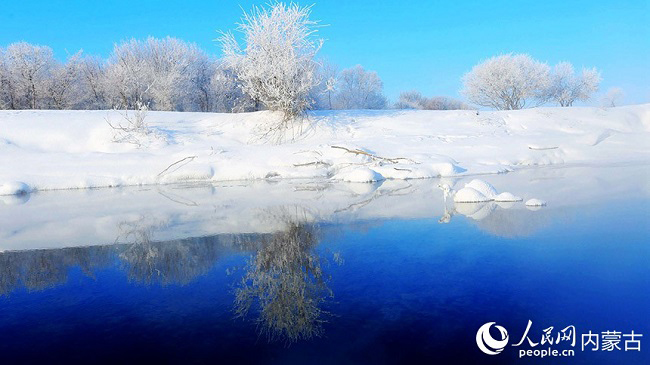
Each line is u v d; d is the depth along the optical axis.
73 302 5.00
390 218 8.99
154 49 44.41
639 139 21.62
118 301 5.00
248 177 17.94
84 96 44.44
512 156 19.12
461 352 3.49
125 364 3.51
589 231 7.09
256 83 24.61
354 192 13.20
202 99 47.59
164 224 9.38
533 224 7.78
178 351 3.69
